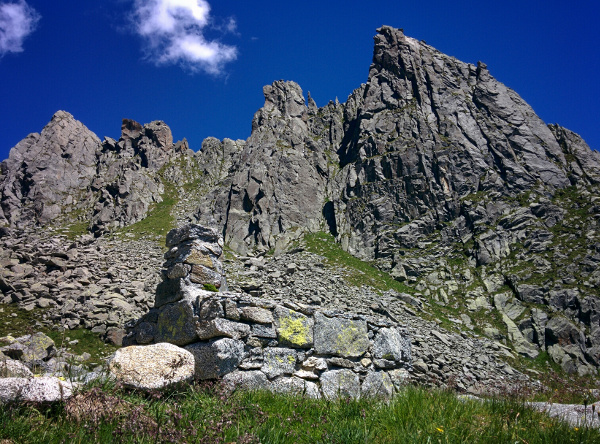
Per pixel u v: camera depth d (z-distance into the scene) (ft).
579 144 244.01
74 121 321.73
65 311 98.12
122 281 123.85
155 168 300.61
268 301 37.24
